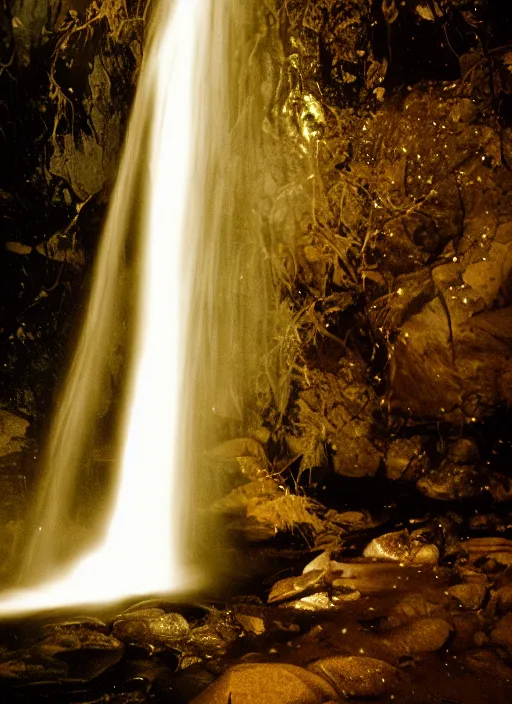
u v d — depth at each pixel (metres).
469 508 4.13
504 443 4.50
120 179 4.04
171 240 4.20
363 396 4.74
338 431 4.70
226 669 2.34
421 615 2.74
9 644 2.56
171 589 3.17
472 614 2.74
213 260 4.30
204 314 4.34
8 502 3.58
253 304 4.43
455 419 4.57
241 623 2.71
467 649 2.48
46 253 3.89
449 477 4.37
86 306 4.04
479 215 4.24
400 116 4.18
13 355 3.82
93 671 2.36
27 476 3.73
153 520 3.97
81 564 3.50
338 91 4.15
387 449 4.67
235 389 4.50
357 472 4.70
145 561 3.54
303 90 4.12
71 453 3.94
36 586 3.22
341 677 2.23
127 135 4.00
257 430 4.55
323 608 2.87
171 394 4.27
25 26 3.56
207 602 2.97
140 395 4.20
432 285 4.41
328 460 4.70
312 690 2.12
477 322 4.41
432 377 4.57
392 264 4.43
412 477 4.57
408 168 4.24
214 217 4.25
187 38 4.02
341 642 2.54
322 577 3.17
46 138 3.79
